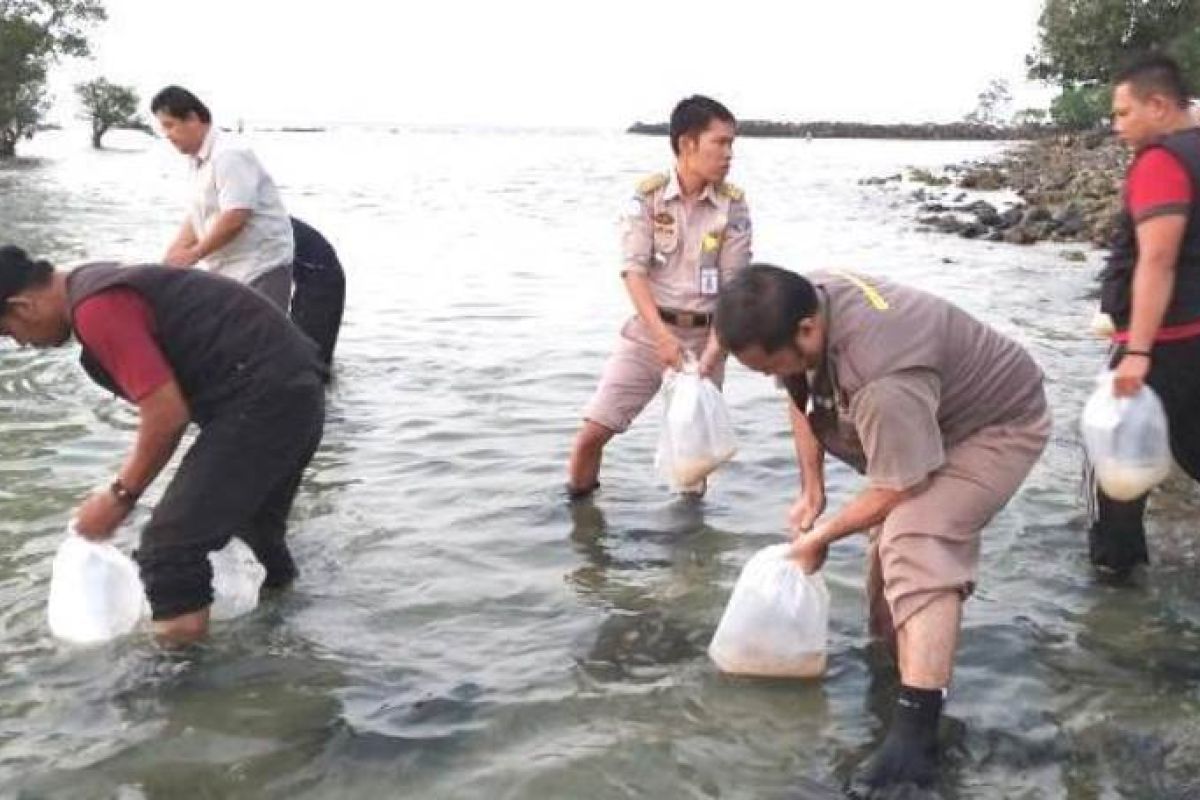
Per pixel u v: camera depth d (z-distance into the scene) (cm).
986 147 7088
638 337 553
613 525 538
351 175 3562
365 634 429
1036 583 465
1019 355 359
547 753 351
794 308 325
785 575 389
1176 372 423
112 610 414
